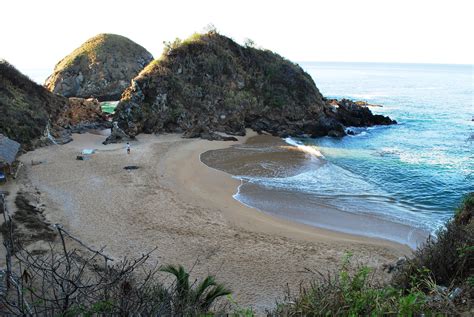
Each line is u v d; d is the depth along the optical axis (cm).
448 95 10256
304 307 731
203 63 5672
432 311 711
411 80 16138
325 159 3938
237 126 5278
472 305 745
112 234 2177
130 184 3041
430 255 1066
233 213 2552
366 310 675
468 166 3709
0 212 2264
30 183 2955
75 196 2739
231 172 3453
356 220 2478
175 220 2400
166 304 641
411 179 3316
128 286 630
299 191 3002
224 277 1777
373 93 10806
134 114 5044
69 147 4238
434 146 4591
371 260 1936
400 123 6134
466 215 1641
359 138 5056
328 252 2031
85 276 1333
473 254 1002
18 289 549
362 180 3291
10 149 3159
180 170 3459
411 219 2488
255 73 5969
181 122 5259
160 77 5366
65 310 542
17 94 4653
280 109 5709
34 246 1898
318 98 6019
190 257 1953
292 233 2273
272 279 1769
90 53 9800
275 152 4194
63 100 5516
